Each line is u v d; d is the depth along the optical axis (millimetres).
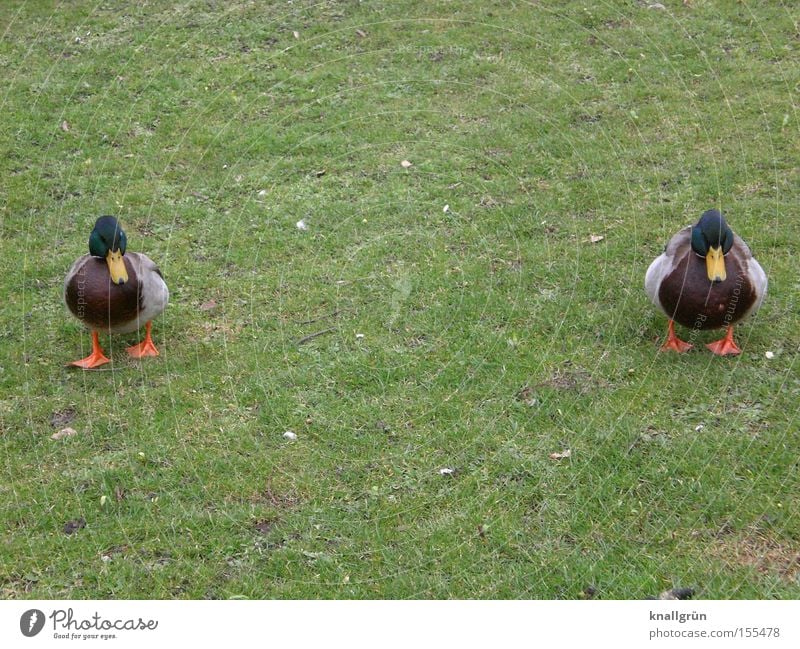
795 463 3053
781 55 4504
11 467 3090
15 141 4176
